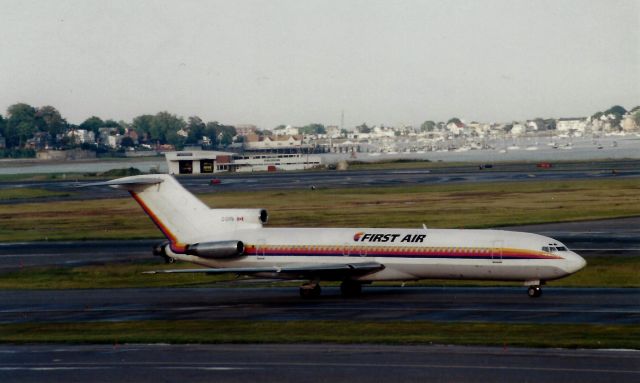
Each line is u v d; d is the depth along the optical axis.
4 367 149.62
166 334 173.38
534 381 130.12
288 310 199.88
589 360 141.75
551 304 197.00
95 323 192.12
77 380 139.50
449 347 153.25
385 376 135.38
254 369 142.25
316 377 136.00
